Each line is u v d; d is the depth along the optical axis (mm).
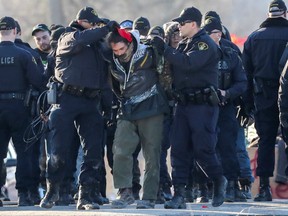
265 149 36938
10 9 97938
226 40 37094
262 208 31438
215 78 31562
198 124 31359
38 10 97875
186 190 37719
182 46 31531
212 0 95625
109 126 37031
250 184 40281
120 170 31797
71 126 32375
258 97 36844
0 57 35406
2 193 44344
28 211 31312
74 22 32688
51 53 34938
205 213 29766
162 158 37156
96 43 32281
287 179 40562
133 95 31609
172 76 31672
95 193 32812
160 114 31719
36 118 35812
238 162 36875
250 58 37062
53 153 32469
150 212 29719
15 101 35531
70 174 35500
